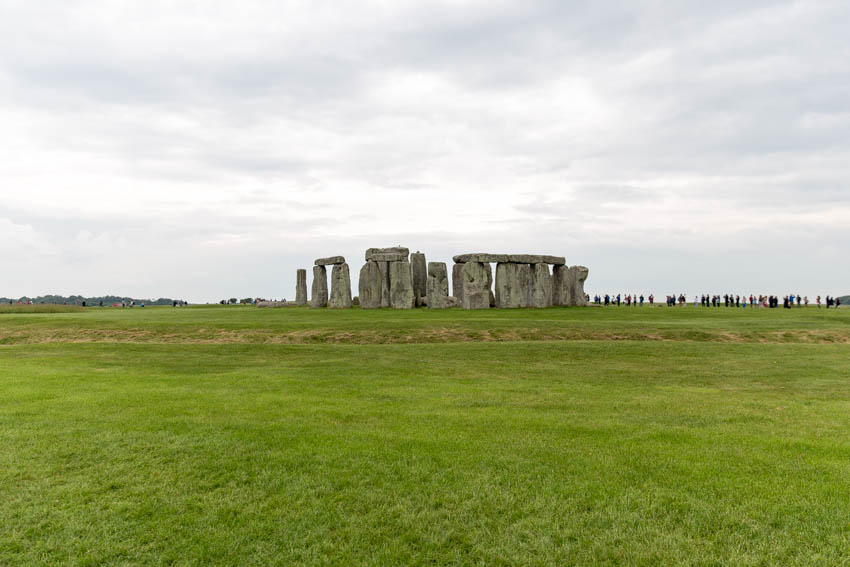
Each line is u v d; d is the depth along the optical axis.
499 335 25.91
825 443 9.06
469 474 7.73
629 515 6.48
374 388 14.07
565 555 5.71
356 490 7.22
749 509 6.60
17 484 7.39
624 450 8.73
